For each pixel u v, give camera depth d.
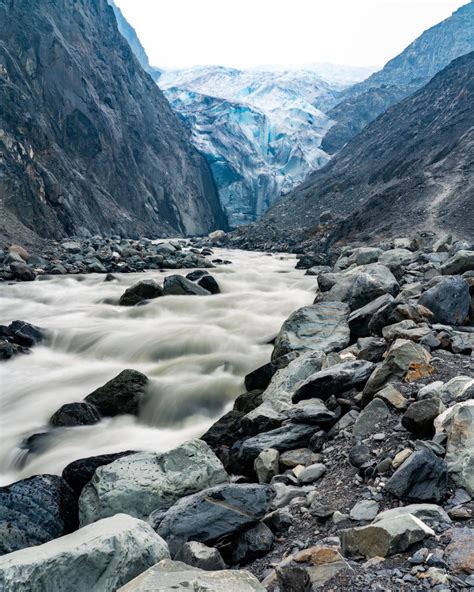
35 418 9.38
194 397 9.88
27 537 5.42
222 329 14.38
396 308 9.88
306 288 22.28
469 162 40.59
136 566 3.97
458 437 4.77
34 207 38.16
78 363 12.66
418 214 34.81
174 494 5.78
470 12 190.88
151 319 16.39
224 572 3.53
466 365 7.22
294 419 6.99
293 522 4.82
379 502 4.56
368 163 67.75
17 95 44.72
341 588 3.33
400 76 185.12
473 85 63.06
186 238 71.50
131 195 66.94
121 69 82.44
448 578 3.23
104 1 87.88
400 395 6.29
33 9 59.81
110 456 6.84
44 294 21.30
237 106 120.81
